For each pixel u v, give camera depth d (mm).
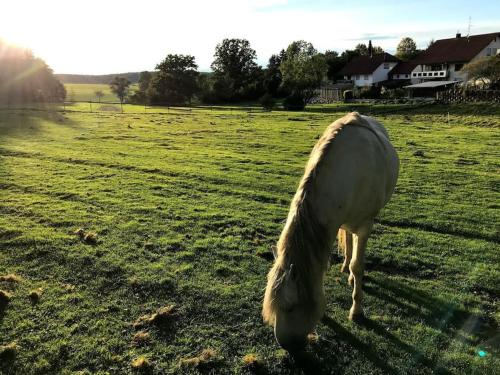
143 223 8273
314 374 4121
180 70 71188
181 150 17172
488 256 6879
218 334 4699
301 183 4039
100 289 5656
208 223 8312
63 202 9648
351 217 4578
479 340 4648
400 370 4172
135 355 4328
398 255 6832
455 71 64750
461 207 9484
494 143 18969
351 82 78125
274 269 3553
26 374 4043
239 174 12648
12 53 63469
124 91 82875
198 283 5820
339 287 5758
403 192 10789
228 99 71562
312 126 26344
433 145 18328
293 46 65938
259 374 4117
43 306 5184
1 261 6457
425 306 5336
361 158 4477
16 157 15109
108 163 14070
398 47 100750
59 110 39781
